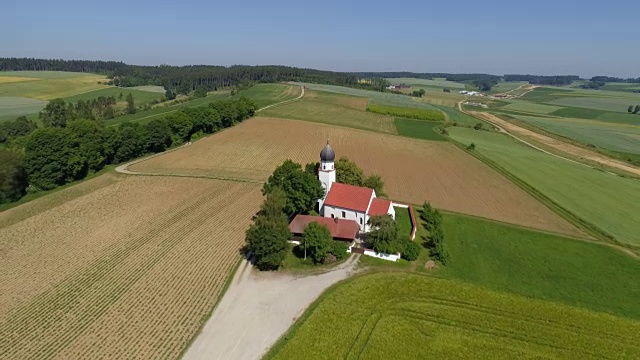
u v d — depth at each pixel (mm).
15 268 57344
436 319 48688
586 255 66750
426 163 114875
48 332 44875
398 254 62500
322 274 57750
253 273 57438
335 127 152875
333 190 72375
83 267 57844
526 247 68625
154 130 117688
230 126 152750
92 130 99750
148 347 42781
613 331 48125
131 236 67312
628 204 90312
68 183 92812
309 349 43062
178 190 89125
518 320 49312
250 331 45688
